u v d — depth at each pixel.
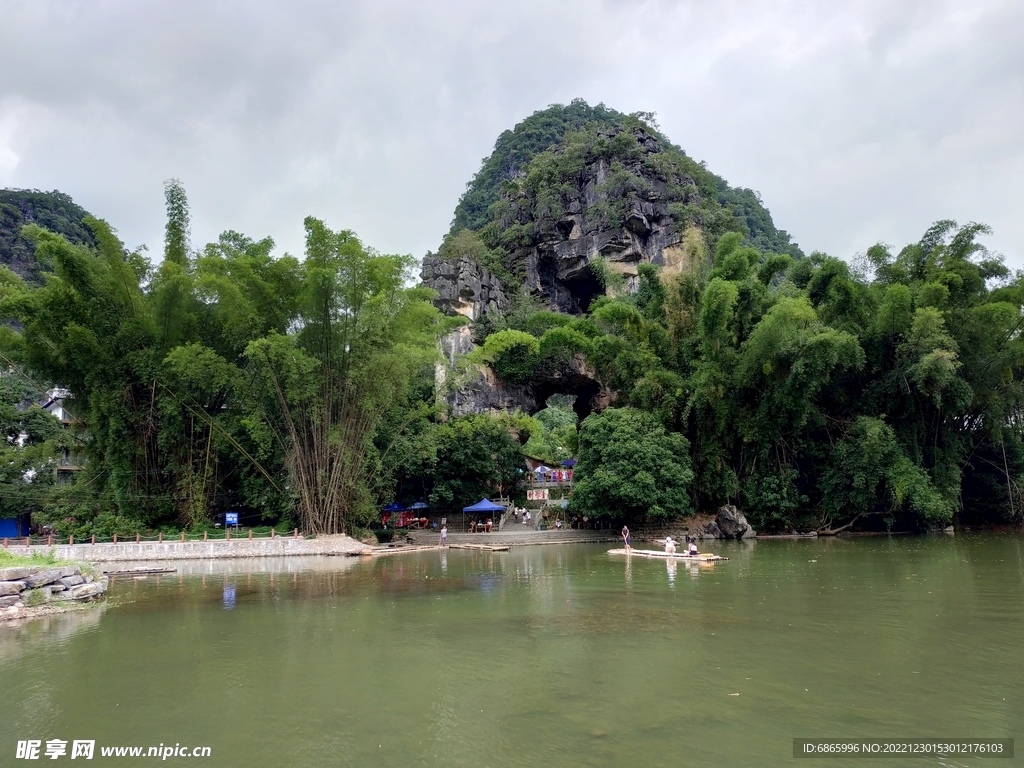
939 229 36.66
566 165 76.62
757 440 34.84
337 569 23.17
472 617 13.34
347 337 31.09
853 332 34.50
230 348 31.78
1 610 13.81
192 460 31.55
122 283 29.44
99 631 12.56
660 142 87.00
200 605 15.46
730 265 36.00
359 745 6.75
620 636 11.33
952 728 6.92
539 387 62.94
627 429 34.72
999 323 33.50
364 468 33.09
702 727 7.03
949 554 24.02
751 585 17.03
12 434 39.41
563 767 6.10
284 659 10.20
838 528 35.28
